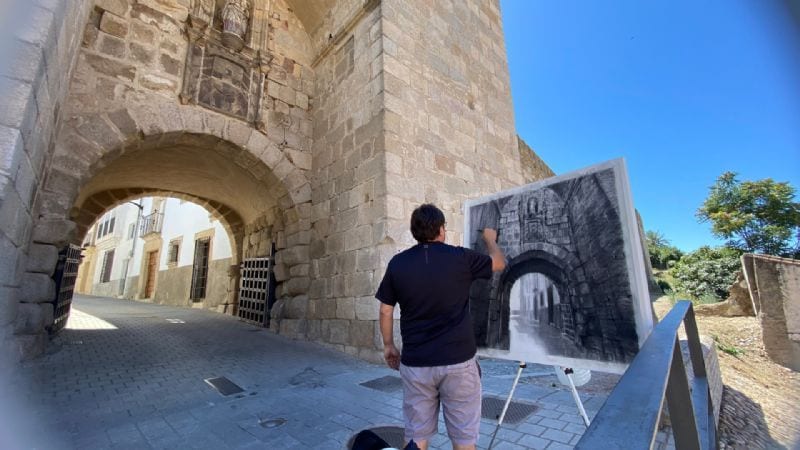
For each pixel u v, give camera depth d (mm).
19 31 2287
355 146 6000
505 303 2746
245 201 8727
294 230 6777
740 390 5914
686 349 3709
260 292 7922
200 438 2518
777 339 7930
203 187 8820
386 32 5930
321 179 6660
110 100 4797
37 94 2518
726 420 4344
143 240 17641
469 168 6945
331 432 2646
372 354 4820
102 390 3371
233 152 6273
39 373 3650
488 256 1883
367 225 5426
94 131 4594
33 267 3951
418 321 1704
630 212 2199
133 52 5105
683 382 1432
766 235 13742
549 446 2410
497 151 7918
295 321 6430
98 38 4832
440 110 6617
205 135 5711
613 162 2344
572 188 2545
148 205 18703
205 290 12023
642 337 2020
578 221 2457
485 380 4125
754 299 8711
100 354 4648
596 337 2217
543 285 2562
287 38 7266
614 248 2238
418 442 1613
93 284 22734
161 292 14805
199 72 5723
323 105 7027
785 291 8016
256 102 6445
